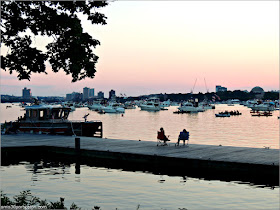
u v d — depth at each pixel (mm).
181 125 83625
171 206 15227
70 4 11344
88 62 11797
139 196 16844
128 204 15492
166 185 19078
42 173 22531
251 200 16172
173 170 22609
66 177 21219
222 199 16328
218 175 21078
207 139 52594
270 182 19484
